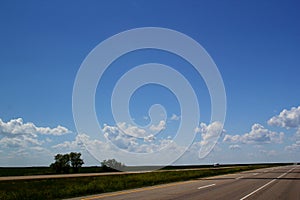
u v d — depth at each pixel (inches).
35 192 925.8
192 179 1475.1
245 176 1717.5
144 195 765.3
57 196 817.5
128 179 1469.0
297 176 1668.3
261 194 790.5
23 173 3629.4
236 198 703.7
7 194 909.2
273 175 1796.3
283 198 710.5
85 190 902.4
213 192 838.5
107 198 710.5
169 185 1094.4
